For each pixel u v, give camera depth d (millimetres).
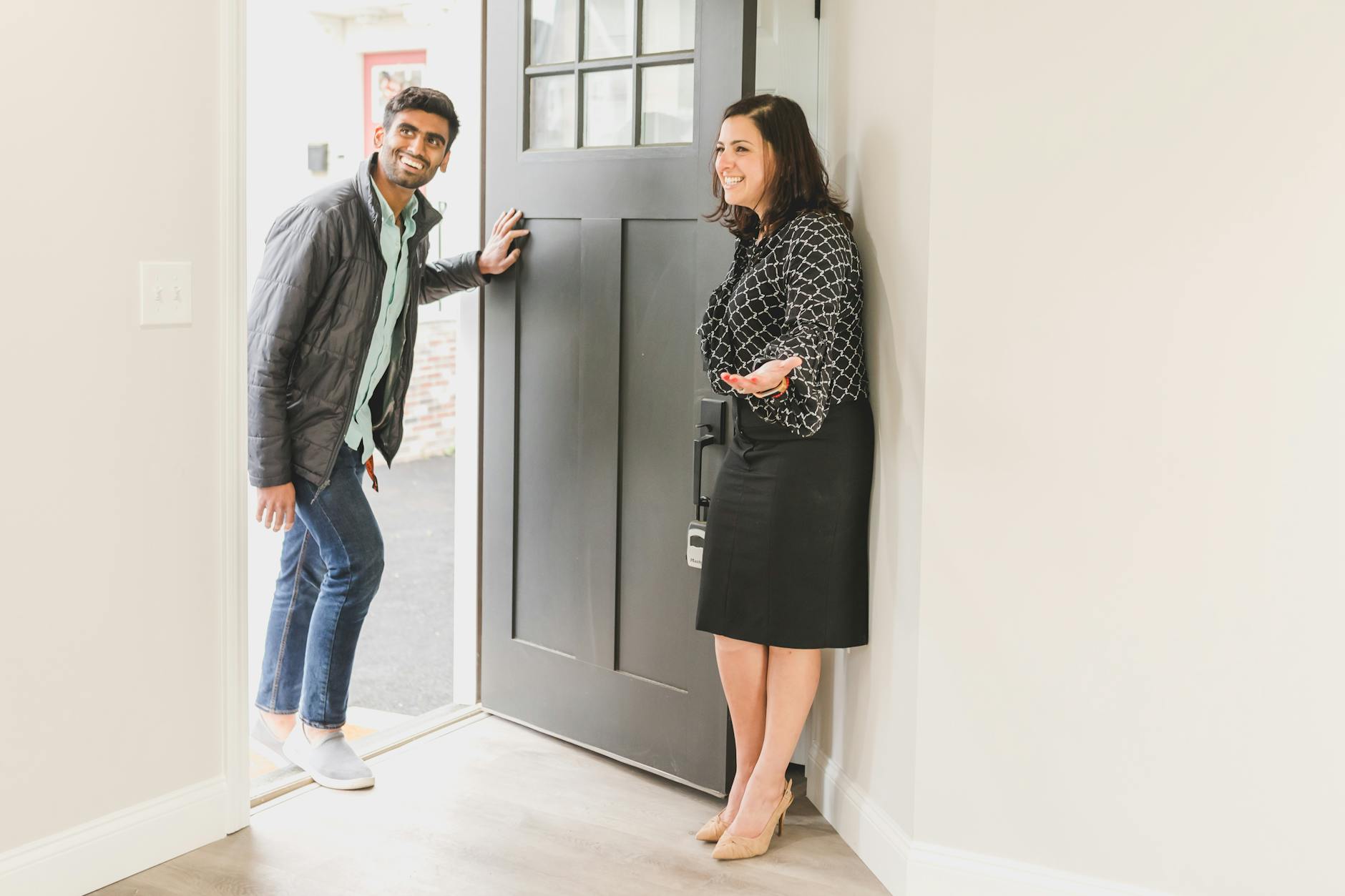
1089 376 2082
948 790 2256
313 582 3000
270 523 2674
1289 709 2029
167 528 2365
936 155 2131
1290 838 2055
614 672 2906
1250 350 1987
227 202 2396
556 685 3043
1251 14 1930
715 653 2693
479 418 3207
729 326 2424
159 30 2250
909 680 2291
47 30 2082
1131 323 2049
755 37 2545
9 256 2064
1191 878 2119
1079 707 2152
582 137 2885
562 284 2928
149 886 2309
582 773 2887
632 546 2855
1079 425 2098
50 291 2129
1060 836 2193
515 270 3012
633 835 2570
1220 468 2023
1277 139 1940
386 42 5762
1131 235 2033
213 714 2490
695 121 2621
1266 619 2025
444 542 5566
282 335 2594
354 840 2516
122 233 2229
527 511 3076
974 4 2078
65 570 2201
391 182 2738
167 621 2387
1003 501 2158
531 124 2986
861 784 2520
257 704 3072
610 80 2816
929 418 2195
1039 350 2107
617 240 2797
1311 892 2053
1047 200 2072
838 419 2379
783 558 2389
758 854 2484
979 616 2197
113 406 2248
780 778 2508
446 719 3191
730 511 2447
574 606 2986
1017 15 2055
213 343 2416
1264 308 1974
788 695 2467
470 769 2895
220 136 2377
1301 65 1917
